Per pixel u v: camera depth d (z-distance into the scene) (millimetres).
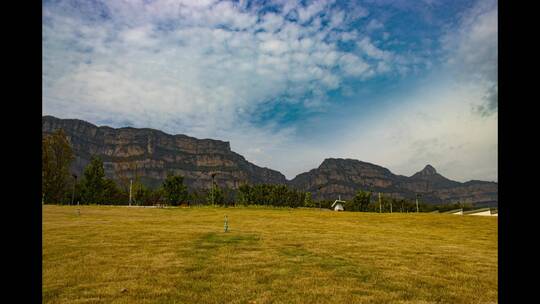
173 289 10211
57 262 13766
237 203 100875
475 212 63406
